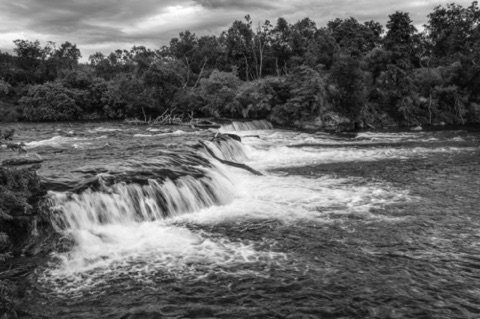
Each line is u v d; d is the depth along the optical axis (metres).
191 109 61.38
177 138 31.67
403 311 9.22
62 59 86.06
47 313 9.12
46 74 79.88
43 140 31.34
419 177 23.22
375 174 24.14
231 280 10.70
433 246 12.91
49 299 9.70
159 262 11.78
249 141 37.34
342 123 54.69
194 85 79.88
